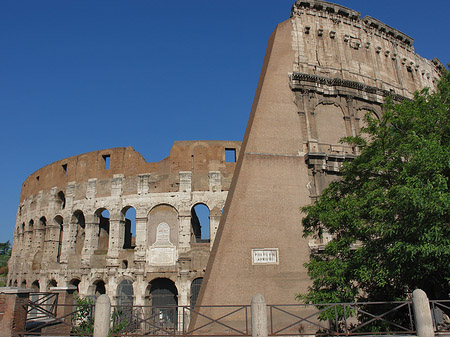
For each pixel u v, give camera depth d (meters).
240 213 31.78
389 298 24.78
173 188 50.25
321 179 34.69
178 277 47.00
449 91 25.03
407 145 21.73
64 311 25.84
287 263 31.17
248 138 34.47
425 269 21.64
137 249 48.66
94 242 51.75
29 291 21.41
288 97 37.22
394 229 21.12
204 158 51.25
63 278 51.97
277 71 37.81
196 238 56.03
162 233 49.03
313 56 40.53
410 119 24.48
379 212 21.42
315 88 38.41
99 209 52.25
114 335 20.28
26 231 63.31
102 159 54.97
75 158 57.12
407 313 24.17
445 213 19.23
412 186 19.62
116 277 48.69
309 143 35.94
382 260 22.38
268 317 29.34
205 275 31.44
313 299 24.06
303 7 42.28
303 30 41.22
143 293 47.00
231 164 51.19
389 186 24.34
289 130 35.88
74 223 54.47
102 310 20.11
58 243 57.25
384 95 42.69
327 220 25.12
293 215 32.81
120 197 51.53
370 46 44.81
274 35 39.56
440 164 19.52
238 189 32.47
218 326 28.42
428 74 51.69
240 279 30.02
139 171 51.81
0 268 112.38
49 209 58.31
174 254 48.06
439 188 19.16
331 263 24.27
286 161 34.59
